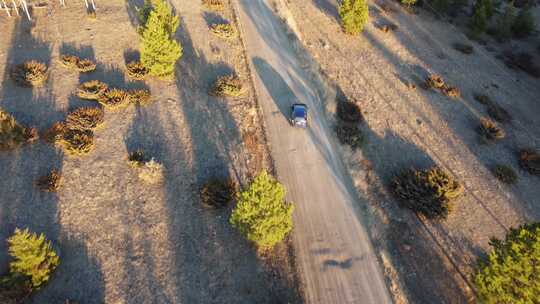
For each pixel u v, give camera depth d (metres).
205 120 27.17
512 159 29.08
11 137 22.20
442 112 32.34
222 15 39.31
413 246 21.86
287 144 26.83
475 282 18.20
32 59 28.77
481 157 28.64
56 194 20.80
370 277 20.02
